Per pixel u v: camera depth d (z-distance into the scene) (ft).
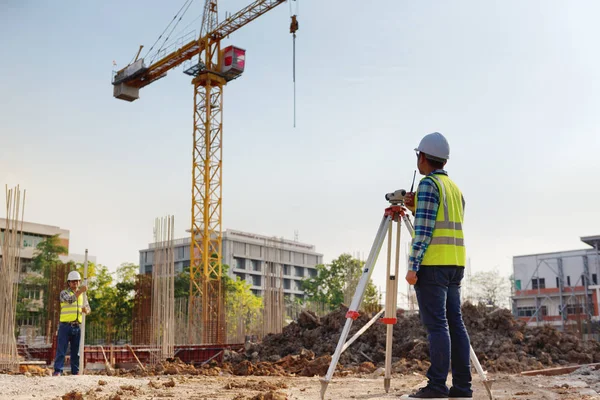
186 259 333.62
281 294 92.58
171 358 60.29
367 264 16.92
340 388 26.12
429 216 14.97
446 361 14.84
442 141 16.07
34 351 67.26
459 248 15.39
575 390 24.30
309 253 403.54
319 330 67.62
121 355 64.80
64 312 33.68
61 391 22.29
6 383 22.99
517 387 25.61
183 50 172.55
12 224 38.40
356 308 16.51
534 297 207.41
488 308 70.18
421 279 15.19
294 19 145.38
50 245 203.41
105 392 22.61
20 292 177.06
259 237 372.58
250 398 19.43
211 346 76.54
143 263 357.82
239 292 233.76
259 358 66.80
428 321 15.10
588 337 156.66
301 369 46.14
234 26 168.25
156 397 21.22
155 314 63.57
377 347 61.62
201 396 21.63
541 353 60.13
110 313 181.06
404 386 27.04
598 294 192.44
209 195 165.27
